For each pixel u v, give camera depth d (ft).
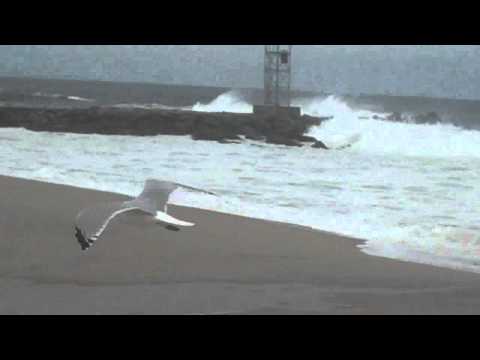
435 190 73.97
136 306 31.42
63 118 156.04
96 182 73.05
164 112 159.53
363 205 63.46
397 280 37.09
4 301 31.58
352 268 39.34
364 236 49.55
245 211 58.59
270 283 35.68
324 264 40.04
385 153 120.88
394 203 64.95
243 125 155.12
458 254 44.42
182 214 54.34
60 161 91.50
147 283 35.09
